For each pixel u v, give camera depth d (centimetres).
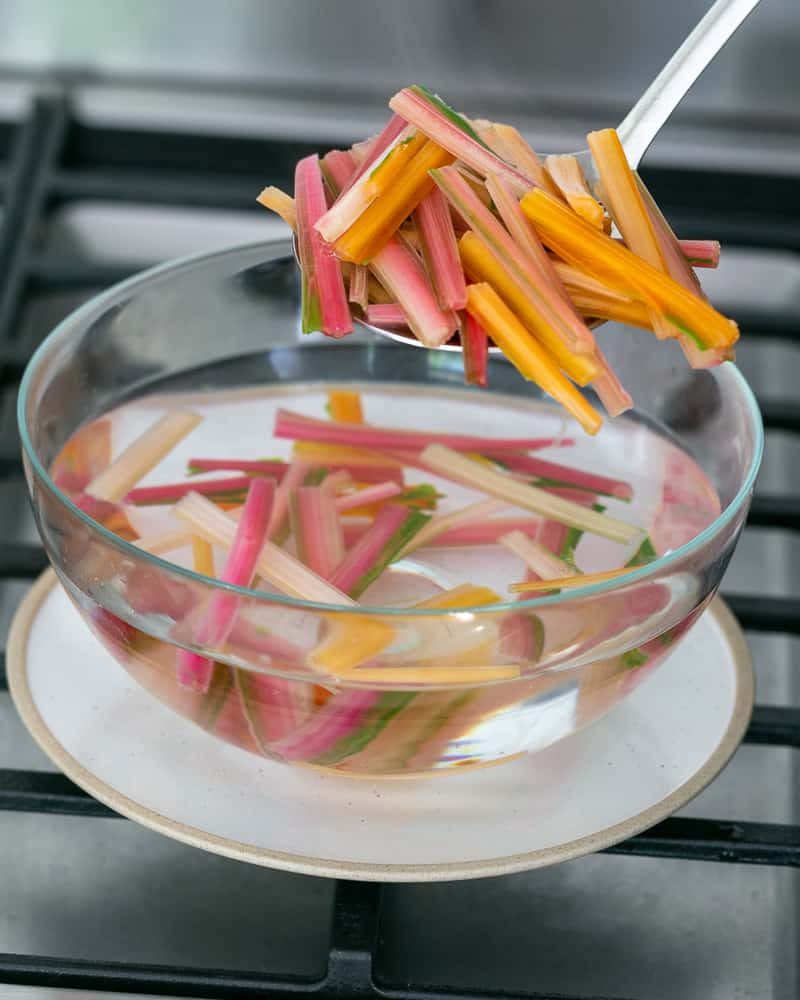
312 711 63
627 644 63
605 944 68
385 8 100
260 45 101
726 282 98
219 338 77
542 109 101
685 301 66
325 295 68
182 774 67
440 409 80
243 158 100
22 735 75
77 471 72
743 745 76
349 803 66
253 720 64
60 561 66
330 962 63
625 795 67
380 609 61
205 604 62
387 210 68
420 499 76
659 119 73
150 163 101
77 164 100
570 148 101
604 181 69
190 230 99
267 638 62
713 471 72
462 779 67
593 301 68
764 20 99
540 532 74
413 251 69
